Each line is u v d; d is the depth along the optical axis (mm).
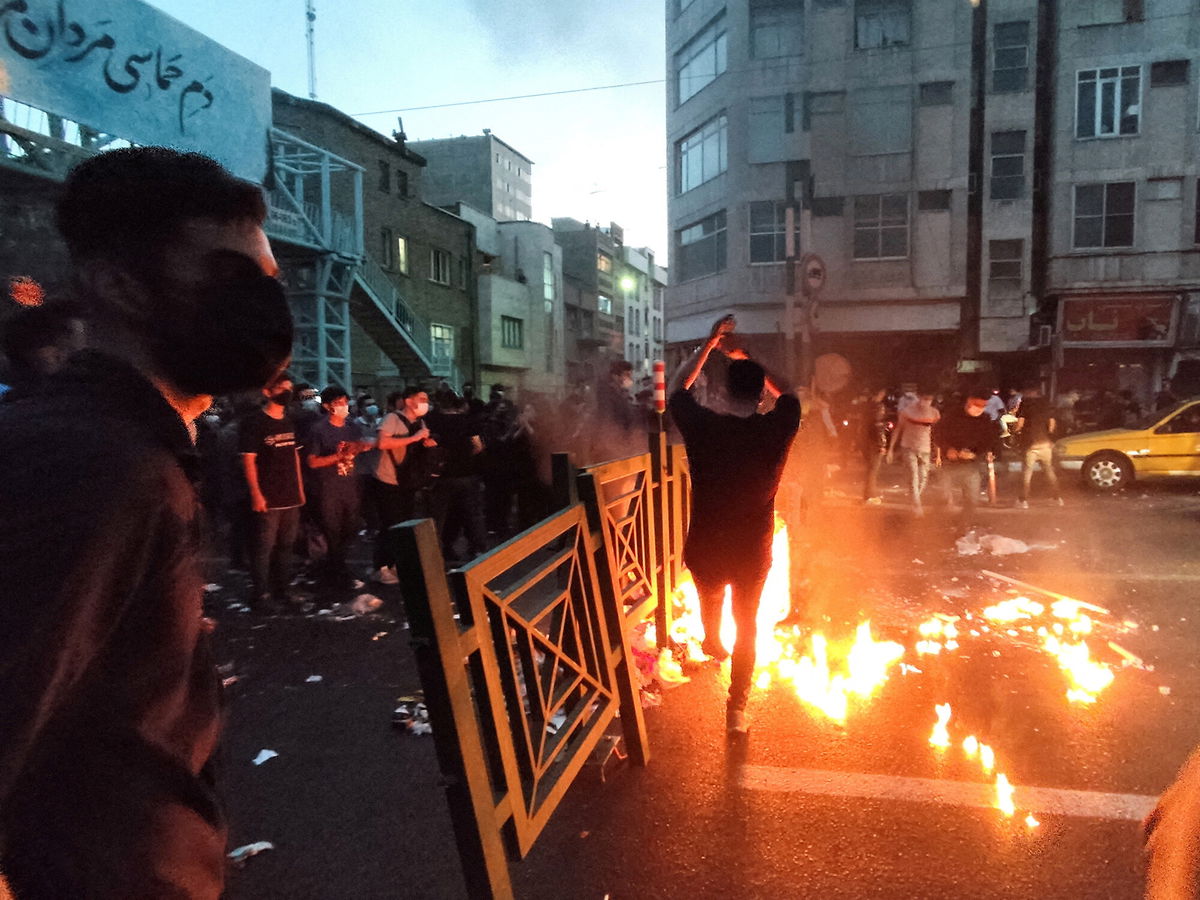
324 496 6750
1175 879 1104
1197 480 12648
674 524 5301
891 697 4238
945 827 2994
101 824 875
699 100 27828
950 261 24859
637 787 3340
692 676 4605
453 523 7895
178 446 938
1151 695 4227
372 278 24938
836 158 25234
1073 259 24062
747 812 3129
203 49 14039
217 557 8297
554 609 2943
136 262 960
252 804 3324
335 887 2768
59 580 736
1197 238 23375
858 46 25000
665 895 2646
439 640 2006
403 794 3402
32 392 918
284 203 20125
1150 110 23469
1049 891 2617
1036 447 10703
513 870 2795
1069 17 23797
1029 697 4215
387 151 28891
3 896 821
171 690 929
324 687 4656
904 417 10094
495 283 37250
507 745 2357
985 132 24766
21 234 12141
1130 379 23969
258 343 981
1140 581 6586
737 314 26328
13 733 700
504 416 9602
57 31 11383
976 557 7609
